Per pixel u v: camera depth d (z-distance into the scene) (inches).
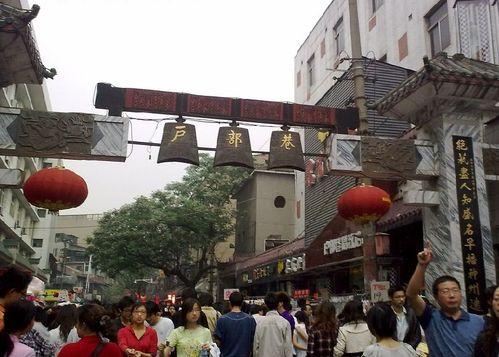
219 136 375.6
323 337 249.1
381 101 371.2
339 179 689.6
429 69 318.0
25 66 289.1
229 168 1320.1
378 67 665.0
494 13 471.5
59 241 2235.5
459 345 162.4
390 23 754.8
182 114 372.2
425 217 351.9
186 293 264.5
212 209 1251.2
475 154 341.7
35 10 254.4
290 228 1270.9
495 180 344.5
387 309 163.5
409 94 341.4
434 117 347.9
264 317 289.9
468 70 333.4
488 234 331.0
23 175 286.5
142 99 366.6
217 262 1316.4
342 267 623.2
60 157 308.8
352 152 341.4
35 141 299.7
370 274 376.5
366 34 823.1
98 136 309.1
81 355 157.0
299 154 388.2
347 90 668.7
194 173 1307.8
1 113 299.1
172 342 247.8
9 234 1122.0
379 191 303.3
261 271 939.3
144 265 1302.9
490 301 155.2
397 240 527.2
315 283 782.5
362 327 228.4
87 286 2305.6
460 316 168.6
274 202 1279.5
